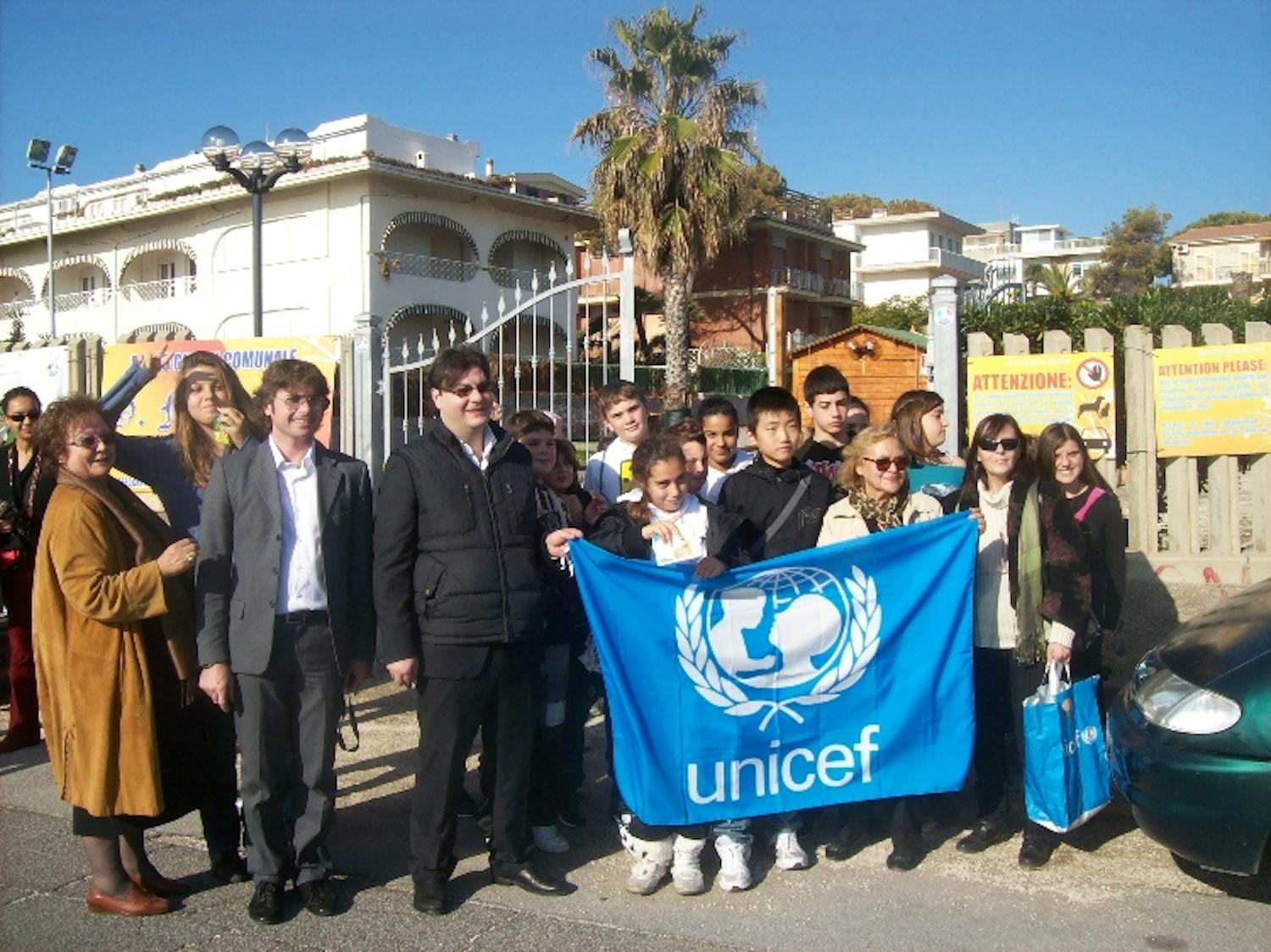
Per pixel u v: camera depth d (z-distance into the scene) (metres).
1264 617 4.30
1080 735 4.53
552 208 37.34
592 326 34.62
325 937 4.08
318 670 4.28
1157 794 4.05
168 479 4.93
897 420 5.47
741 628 4.52
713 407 5.39
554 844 4.83
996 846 4.77
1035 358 6.57
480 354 4.41
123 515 4.35
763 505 4.89
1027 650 4.56
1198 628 4.48
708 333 48.16
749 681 4.50
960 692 4.66
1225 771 3.88
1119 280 71.69
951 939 3.93
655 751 4.38
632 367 6.91
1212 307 14.44
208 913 4.30
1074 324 12.01
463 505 4.29
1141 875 4.43
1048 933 3.96
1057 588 4.49
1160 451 6.50
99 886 4.29
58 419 4.25
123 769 4.12
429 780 4.28
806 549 4.74
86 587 4.04
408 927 4.14
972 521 4.67
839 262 53.44
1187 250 70.94
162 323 37.56
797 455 5.49
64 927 4.19
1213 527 6.46
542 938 4.03
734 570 4.52
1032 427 6.59
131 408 7.95
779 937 3.99
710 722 4.45
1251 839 3.87
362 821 5.23
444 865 4.31
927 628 4.66
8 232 41.09
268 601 4.20
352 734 6.50
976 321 11.83
